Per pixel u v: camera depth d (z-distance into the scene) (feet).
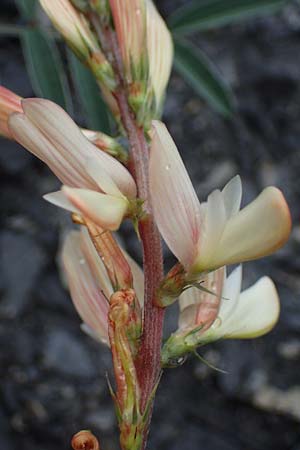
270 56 1.03
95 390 0.85
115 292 0.41
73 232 0.45
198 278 0.41
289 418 0.83
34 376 0.85
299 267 0.90
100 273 0.44
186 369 0.86
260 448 0.82
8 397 0.84
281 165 0.97
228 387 0.84
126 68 0.42
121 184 0.40
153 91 0.42
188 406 0.84
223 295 0.44
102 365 0.86
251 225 0.39
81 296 0.45
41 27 0.62
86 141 0.40
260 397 0.84
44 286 0.90
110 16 0.43
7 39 1.01
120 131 0.43
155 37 0.44
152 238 0.41
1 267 0.90
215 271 0.43
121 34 0.42
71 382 0.85
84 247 0.44
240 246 0.40
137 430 0.40
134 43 0.42
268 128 0.99
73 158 0.40
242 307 0.45
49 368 0.86
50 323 0.88
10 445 0.82
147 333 0.41
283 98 1.01
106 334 0.45
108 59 0.43
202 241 0.40
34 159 0.97
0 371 0.85
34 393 0.84
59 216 0.93
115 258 0.42
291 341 0.87
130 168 0.42
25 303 0.89
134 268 0.43
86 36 0.43
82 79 0.60
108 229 0.40
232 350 0.86
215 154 0.97
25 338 0.87
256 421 0.83
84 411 0.84
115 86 0.42
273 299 0.45
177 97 1.01
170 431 0.83
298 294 0.89
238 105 1.00
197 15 0.64
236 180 0.40
